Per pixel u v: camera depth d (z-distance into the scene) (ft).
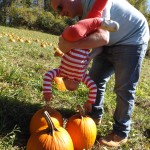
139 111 8.23
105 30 4.75
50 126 4.73
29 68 10.13
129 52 5.39
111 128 6.43
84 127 5.15
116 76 5.65
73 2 5.13
